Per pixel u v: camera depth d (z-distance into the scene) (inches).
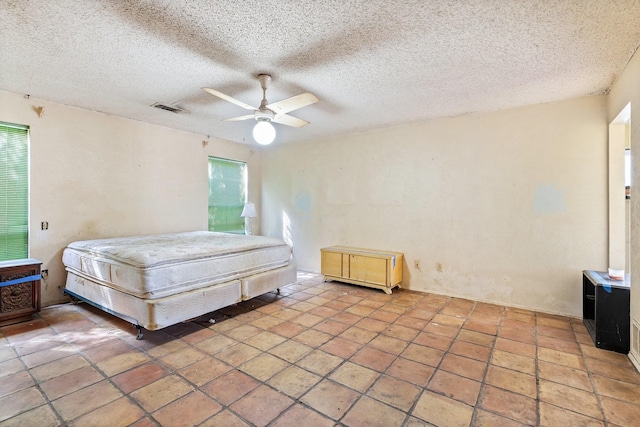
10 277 118.0
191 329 117.0
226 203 223.1
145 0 70.1
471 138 153.7
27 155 136.3
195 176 199.8
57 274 143.8
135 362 91.9
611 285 99.8
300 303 148.8
